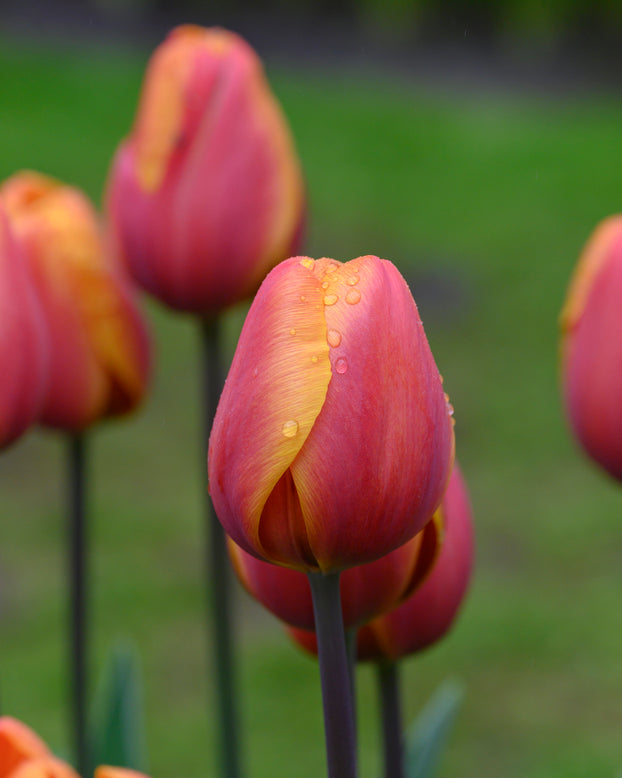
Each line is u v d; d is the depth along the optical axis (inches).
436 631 54.6
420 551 47.4
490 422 308.8
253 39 676.7
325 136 546.0
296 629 54.3
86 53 615.5
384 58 673.6
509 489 273.9
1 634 208.8
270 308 38.9
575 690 196.4
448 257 420.2
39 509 262.7
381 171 507.5
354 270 39.4
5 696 187.8
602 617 217.3
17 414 58.2
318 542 39.0
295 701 191.5
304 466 38.2
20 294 57.4
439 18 720.3
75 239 73.6
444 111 592.7
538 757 177.3
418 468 38.8
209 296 78.5
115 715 79.0
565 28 709.9
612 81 648.4
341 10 725.3
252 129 77.4
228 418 39.5
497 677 201.3
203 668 203.6
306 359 38.2
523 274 404.8
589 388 66.7
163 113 76.6
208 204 76.3
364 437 38.1
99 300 74.4
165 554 241.6
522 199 472.7
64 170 454.3
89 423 75.8
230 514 40.2
